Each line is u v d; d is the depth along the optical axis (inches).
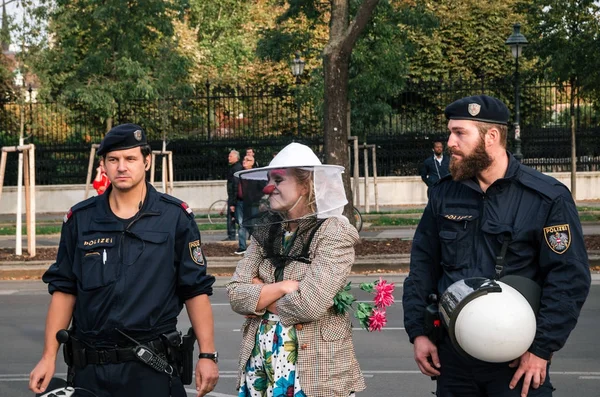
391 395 278.5
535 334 147.4
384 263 595.8
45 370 163.0
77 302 161.8
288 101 1238.3
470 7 1440.7
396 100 1142.3
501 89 1122.7
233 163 733.3
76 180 1123.3
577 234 151.7
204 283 165.8
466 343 146.0
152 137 1146.7
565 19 908.0
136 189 163.9
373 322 169.6
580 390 280.5
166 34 1077.8
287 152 167.3
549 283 150.4
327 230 164.1
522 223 153.1
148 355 158.6
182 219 165.2
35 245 702.5
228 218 740.0
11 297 522.0
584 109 1112.8
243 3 1831.9
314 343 161.3
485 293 145.8
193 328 167.6
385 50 928.3
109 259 159.6
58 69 1076.5
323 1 933.8
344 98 655.1
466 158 155.6
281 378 161.8
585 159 1096.8
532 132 1078.4
